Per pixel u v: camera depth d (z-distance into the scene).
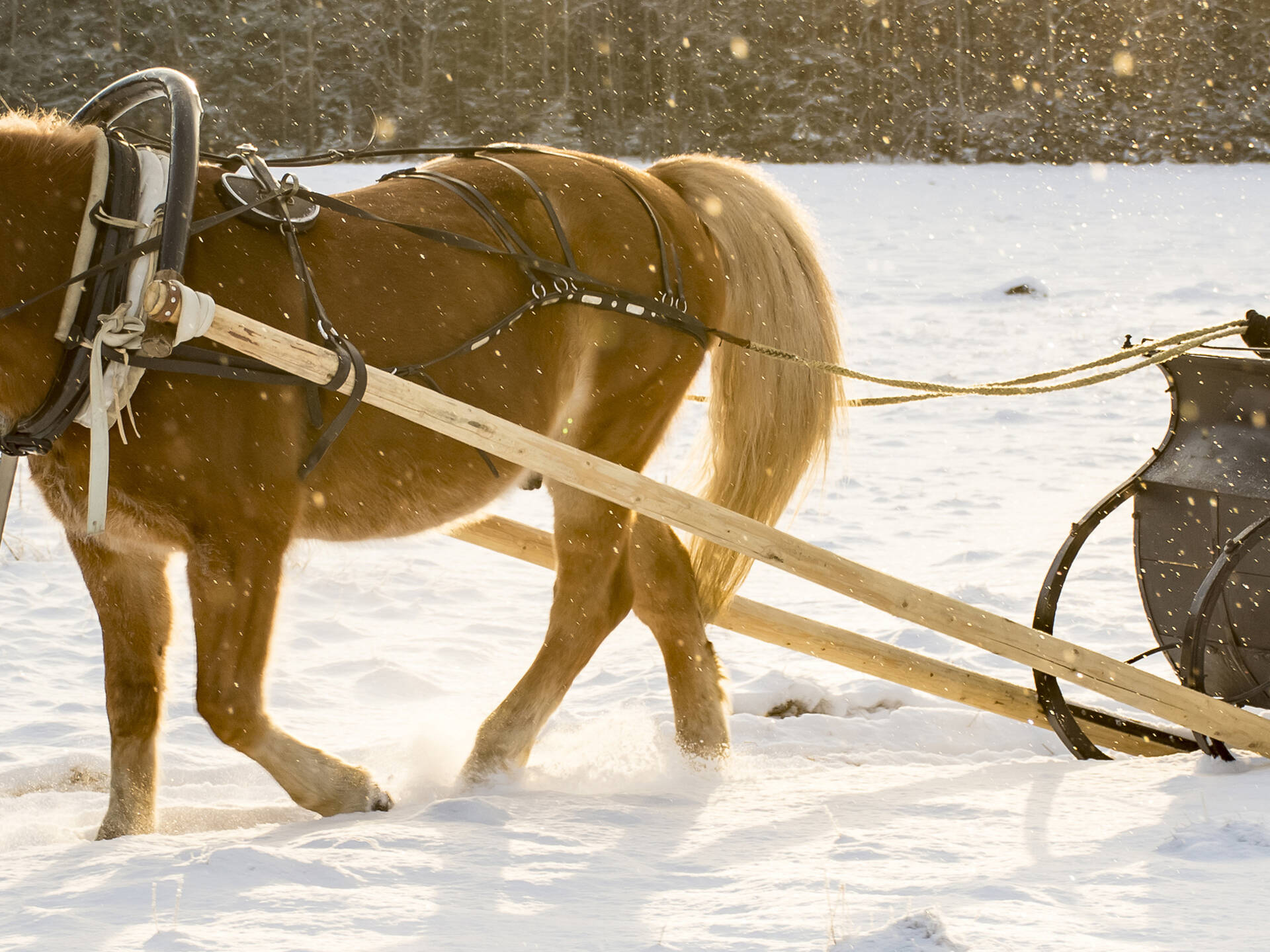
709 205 9.52
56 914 5.35
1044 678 8.73
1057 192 72.38
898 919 4.73
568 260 8.42
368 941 5.00
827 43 110.38
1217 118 99.19
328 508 7.53
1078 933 4.85
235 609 7.00
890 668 8.97
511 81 103.69
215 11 95.50
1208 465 8.49
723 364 9.45
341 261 7.53
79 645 12.69
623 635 13.62
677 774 8.41
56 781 8.89
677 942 4.92
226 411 6.91
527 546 9.30
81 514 7.07
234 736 7.09
